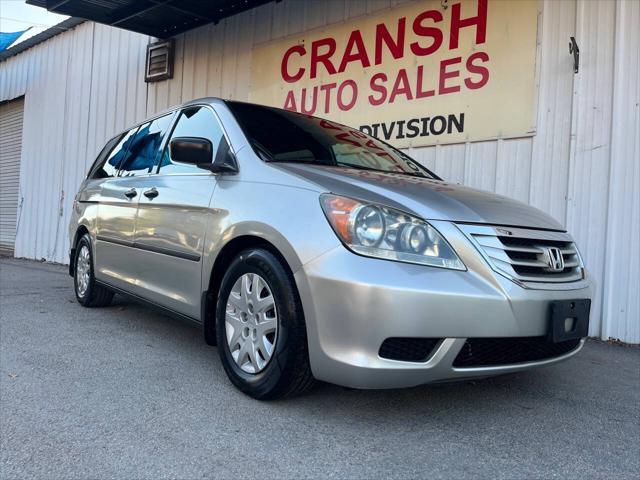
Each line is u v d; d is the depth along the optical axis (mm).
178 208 3402
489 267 2416
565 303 2562
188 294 3270
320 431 2436
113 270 4352
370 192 2545
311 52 7137
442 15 5824
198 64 8805
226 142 3293
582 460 2262
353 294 2271
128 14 8391
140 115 9719
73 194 10859
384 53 6332
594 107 4816
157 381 3061
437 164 5836
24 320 4570
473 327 2307
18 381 3020
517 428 2572
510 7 5344
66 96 11258
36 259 11539
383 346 2279
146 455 2180
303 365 2520
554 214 5012
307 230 2484
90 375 3146
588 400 3021
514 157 5281
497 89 5410
